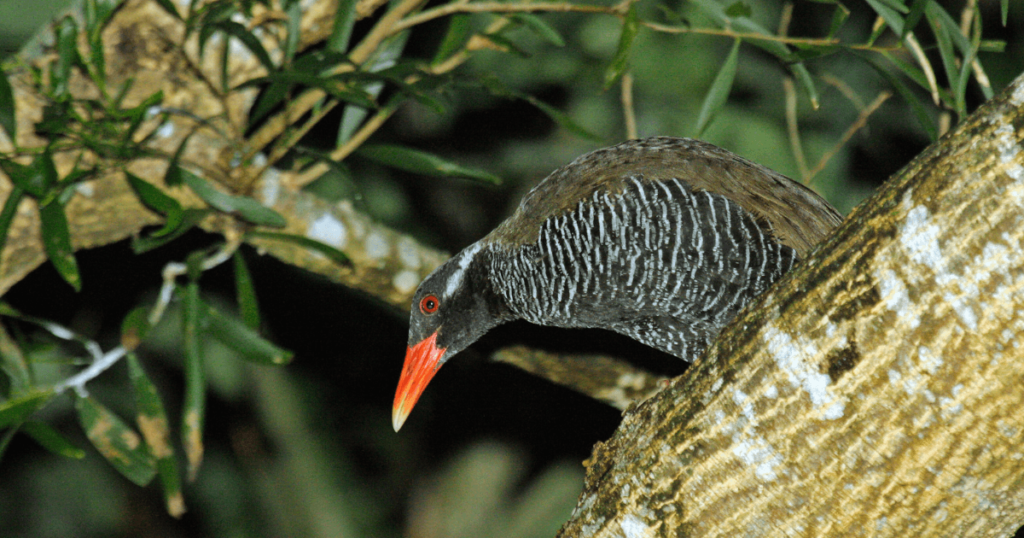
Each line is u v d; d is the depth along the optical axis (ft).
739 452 16.44
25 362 26.07
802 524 16.24
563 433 46.11
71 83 25.05
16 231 25.18
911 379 14.87
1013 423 14.57
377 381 47.16
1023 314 13.99
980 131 14.51
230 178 26.43
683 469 17.13
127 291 38.78
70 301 37.86
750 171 25.08
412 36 41.06
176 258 36.88
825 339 15.55
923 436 15.06
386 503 46.39
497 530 43.88
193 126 26.27
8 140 24.64
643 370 30.48
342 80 25.40
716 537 16.92
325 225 27.68
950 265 14.43
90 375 25.13
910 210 14.94
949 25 24.29
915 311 14.75
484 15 39.60
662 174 24.29
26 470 42.86
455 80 26.14
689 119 40.47
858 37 40.73
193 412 24.45
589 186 25.07
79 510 43.32
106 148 23.48
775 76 40.37
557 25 40.88
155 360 43.47
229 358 41.45
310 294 43.96
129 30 25.49
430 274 29.19
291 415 43.45
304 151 26.00
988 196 14.19
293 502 43.06
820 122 40.45
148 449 25.82
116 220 26.66
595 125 42.09
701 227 23.66
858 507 15.83
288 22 25.30
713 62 40.14
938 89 24.17
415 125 45.01
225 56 24.90
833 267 15.74
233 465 45.29
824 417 15.61
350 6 25.23
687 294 24.66
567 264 25.43
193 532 45.73
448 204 45.50
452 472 46.26
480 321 29.04
